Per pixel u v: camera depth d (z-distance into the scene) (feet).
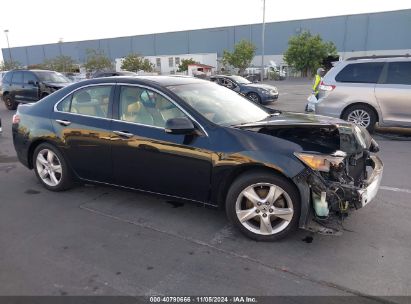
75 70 173.99
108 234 12.71
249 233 12.01
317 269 10.42
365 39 178.50
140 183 14.03
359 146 12.23
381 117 27.32
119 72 66.18
